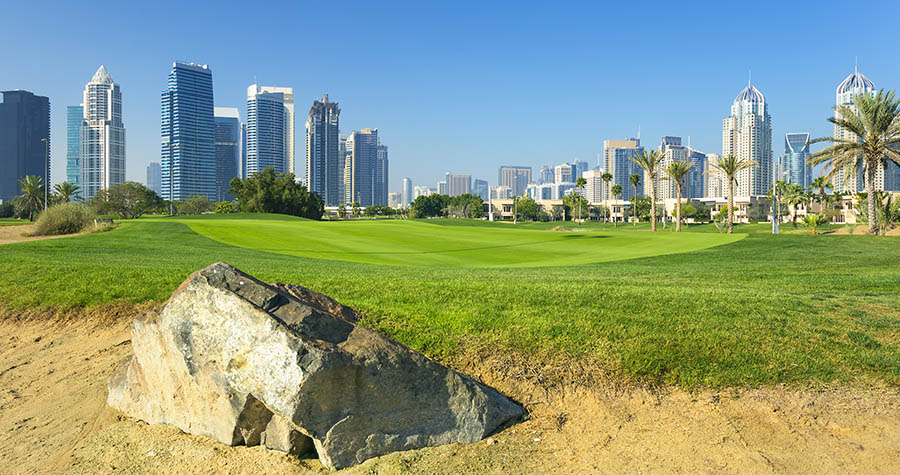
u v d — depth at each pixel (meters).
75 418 6.31
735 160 57.00
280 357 4.71
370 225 49.88
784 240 33.47
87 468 5.17
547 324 7.48
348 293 9.88
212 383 5.17
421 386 5.20
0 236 38.66
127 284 11.05
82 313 9.79
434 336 7.11
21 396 6.96
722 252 27.77
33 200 95.88
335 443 4.84
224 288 5.20
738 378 6.11
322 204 124.62
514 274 15.45
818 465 4.75
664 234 43.38
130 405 6.12
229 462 5.05
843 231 44.81
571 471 4.80
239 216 86.69
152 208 130.88
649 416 5.60
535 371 6.35
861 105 37.81
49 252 19.86
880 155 38.38
